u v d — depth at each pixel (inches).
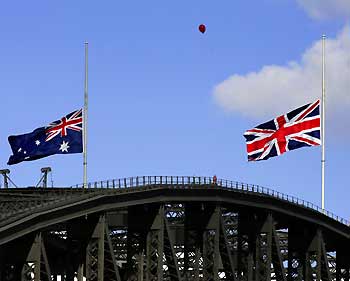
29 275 7549.2
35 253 7524.6
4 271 7549.2
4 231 7170.3
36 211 7475.4
